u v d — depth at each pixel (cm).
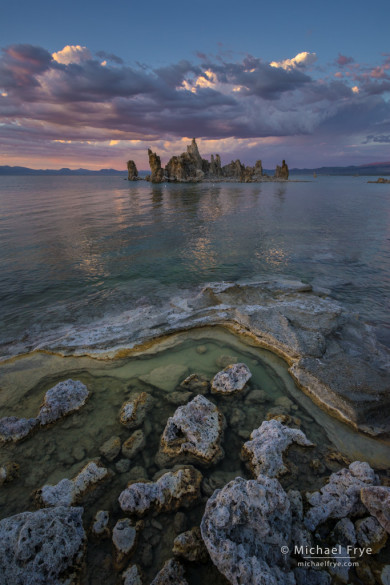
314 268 1463
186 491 453
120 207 3562
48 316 1000
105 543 397
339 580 355
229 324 947
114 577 362
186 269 1434
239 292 1090
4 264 1459
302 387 700
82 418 611
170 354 823
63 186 8425
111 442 550
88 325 945
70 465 509
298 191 6788
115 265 1474
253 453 510
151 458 527
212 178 11888
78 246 1777
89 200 4378
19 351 822
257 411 635
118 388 697
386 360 762
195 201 4309
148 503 434
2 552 347
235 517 381
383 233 2202
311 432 580
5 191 6175
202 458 520
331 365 725
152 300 1109
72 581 354
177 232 2169
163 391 689
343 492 438
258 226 2422
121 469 502
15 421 572
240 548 358
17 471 495
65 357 799
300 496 441
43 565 347
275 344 839
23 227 2270
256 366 780
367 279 1331
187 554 375
